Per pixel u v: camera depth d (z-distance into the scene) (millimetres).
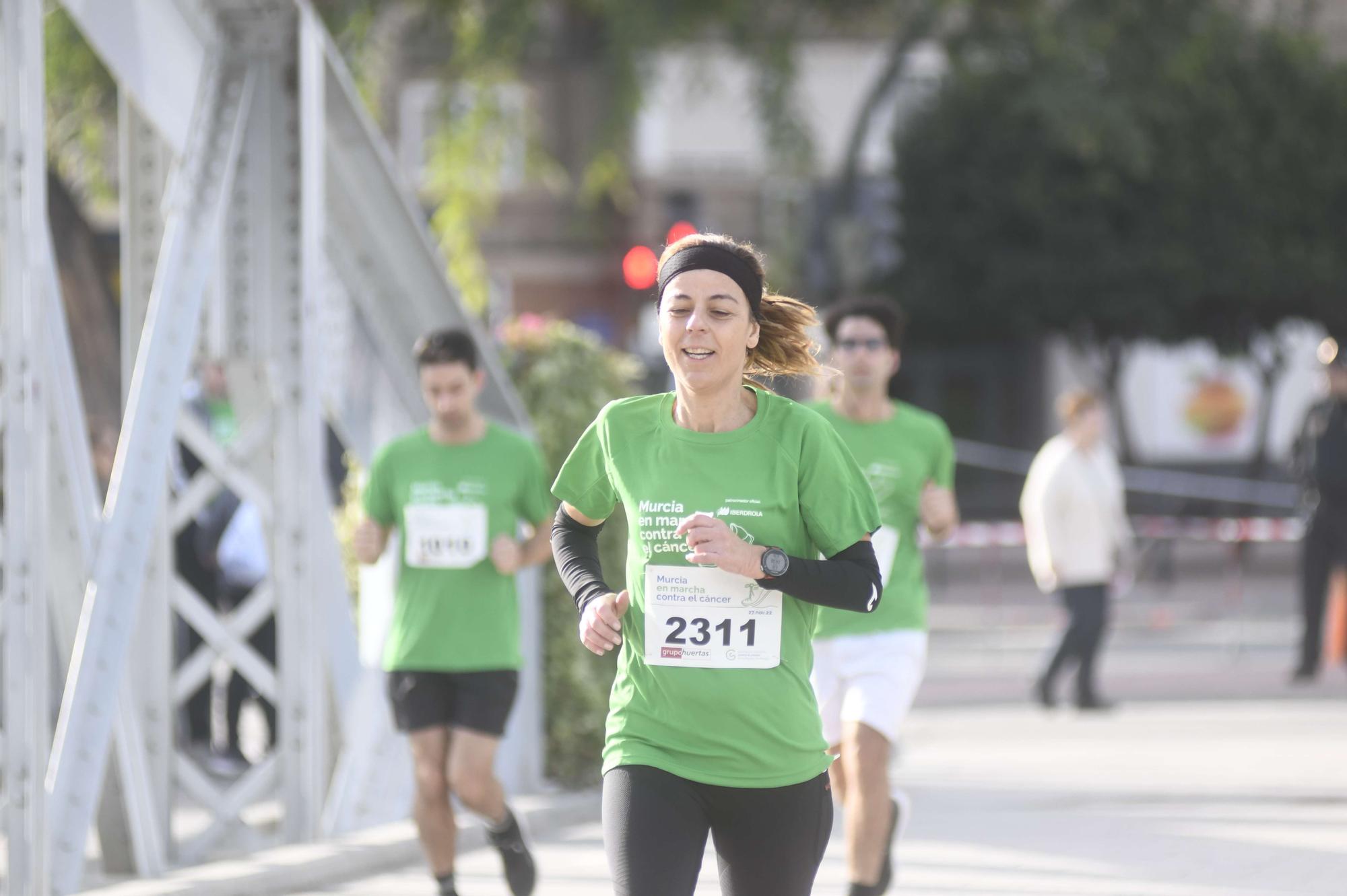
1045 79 60156
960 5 62312
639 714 12055
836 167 88875
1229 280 72875
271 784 22109
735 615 11938
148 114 19844
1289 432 92250
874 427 19656
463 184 57750
